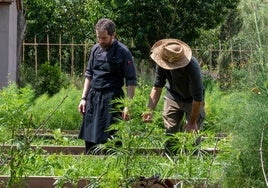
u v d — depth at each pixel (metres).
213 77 20.06
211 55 21.52
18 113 5.79
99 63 9.18
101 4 23.86
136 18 23.22
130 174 5.93
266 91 5.97
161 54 8.12
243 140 5.79
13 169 5.90
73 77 22.08
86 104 9.32
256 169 5.75
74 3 30.44
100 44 9.14
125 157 5.91
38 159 6.96
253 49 8.59
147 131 5.93
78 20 29.36
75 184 6.23
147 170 6.02
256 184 5.71
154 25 23.36
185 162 5.95
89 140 9.21
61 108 14.73
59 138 10.95
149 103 8.46
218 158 5.90
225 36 25.47
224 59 19.78
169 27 23.44
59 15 29.33
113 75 9.14
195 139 5.97
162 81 8.42
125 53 9.10
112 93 9.09
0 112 5.77
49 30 29.25
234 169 5.82
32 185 6.59
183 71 8.20
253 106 5.82
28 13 28.92
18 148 5.80
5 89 6.21
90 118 9.23
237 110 5.96
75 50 27.08
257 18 9.88
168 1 23.09
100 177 6.03
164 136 6.00
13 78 18.83
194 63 8.09
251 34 9.46
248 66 6.98
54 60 28.66
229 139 5.97
